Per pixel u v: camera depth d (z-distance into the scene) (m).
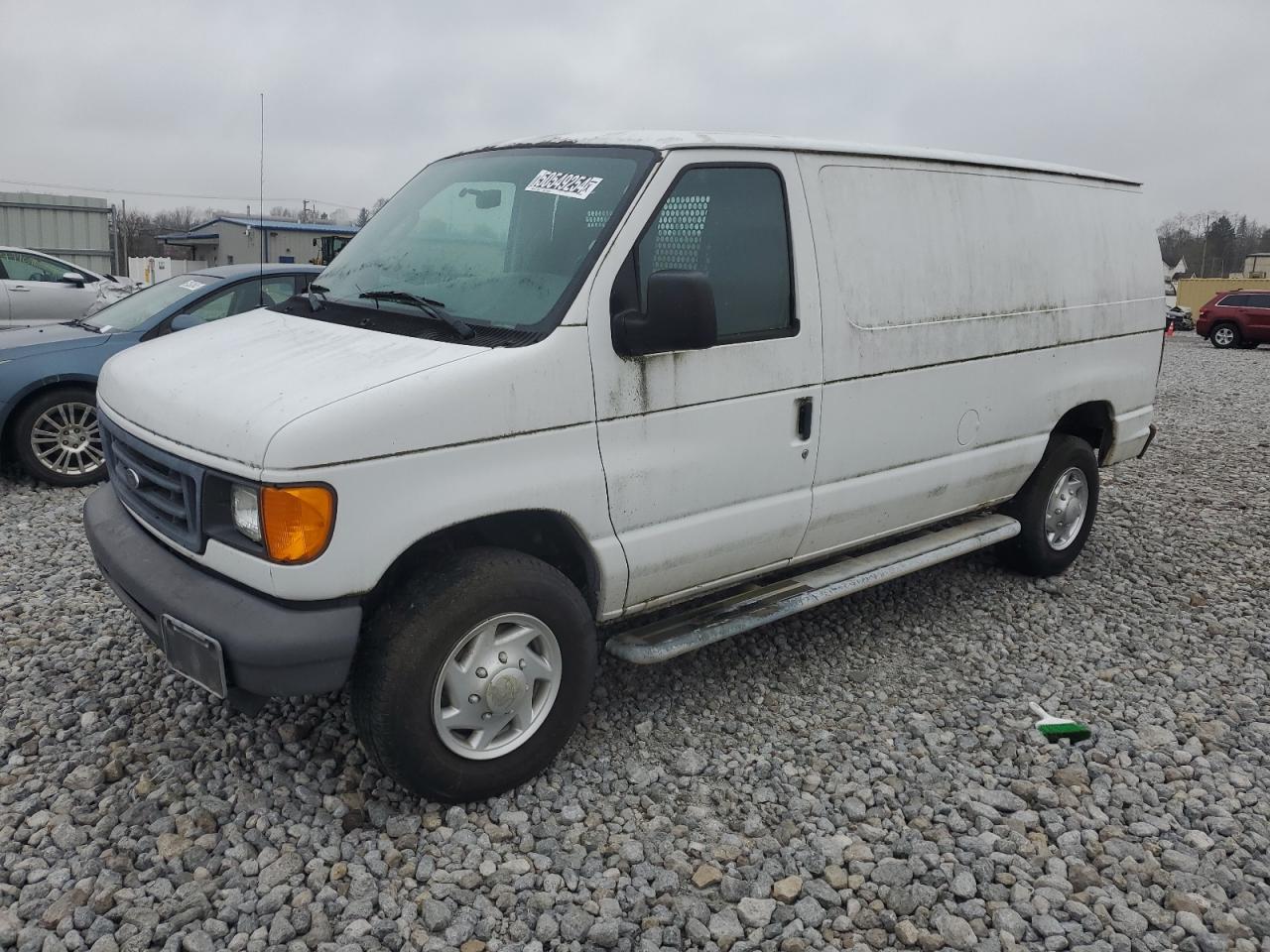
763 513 3.92
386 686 3.05
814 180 4.02
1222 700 4.39
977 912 2.97
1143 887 3.13
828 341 4.01
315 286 4.03
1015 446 5.11
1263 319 27.22
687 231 3.58
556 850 3.16
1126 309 5.71
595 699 4.15
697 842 3.23
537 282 3.39
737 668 4.51
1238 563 6.27
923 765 3.76
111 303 8.43
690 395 3.58
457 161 4.30
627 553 3.52
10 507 6.64
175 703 3.95
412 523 2.97
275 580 2.87
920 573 5.86
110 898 2.82
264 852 3.06
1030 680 4.52
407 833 3.20
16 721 3.81
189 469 3.05
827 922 2.91
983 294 4.73
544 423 3.21
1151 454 9.94
